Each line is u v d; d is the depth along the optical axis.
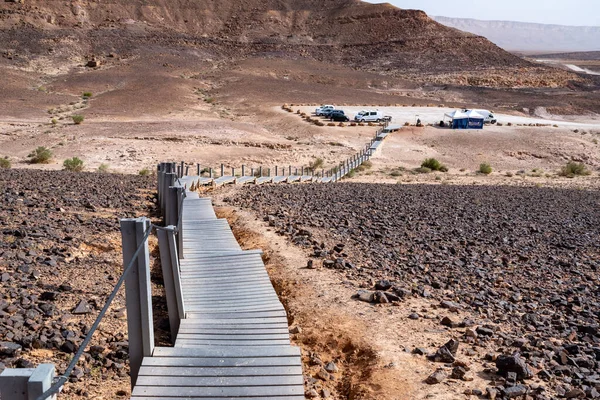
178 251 11.01
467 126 73.00
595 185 45.19
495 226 19.23
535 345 7.80
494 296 10.48
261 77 132.88
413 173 51.09
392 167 53.88
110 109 84.12
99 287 9.66
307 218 17.48
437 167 53.91
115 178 27.48
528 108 116.25
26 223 13.33
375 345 7.62
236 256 11.13
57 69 137.62
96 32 175.25
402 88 144.38
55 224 13.74
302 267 11.61
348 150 60.03
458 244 15.38
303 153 57.41
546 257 14.72
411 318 8.74
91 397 6.17
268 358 6.04
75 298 8.98
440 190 32.66
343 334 8.13
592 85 171.75
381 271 11.65
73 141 55.56
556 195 33.12
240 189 26.95
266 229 15.40
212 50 185.00
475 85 163.50
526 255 14.61
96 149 51.66
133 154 50.31
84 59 151.75
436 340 7.89
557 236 18.11
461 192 31.86
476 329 8.36
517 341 7.74
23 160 46.28
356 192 27.83
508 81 167.12
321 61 197.25
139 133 61.06
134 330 5.91
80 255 11.54
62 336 7.44
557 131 73.38
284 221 16.58
